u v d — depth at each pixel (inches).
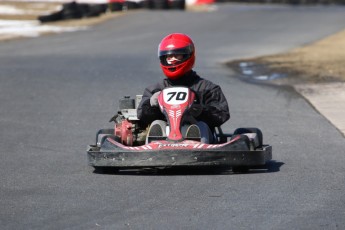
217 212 650.2
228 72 1929.1
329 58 2187.5
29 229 605.9
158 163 781.9
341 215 639.1
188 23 3764.8
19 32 3334.2
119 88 1616.6
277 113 1311.5
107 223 618.8
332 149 987.9
